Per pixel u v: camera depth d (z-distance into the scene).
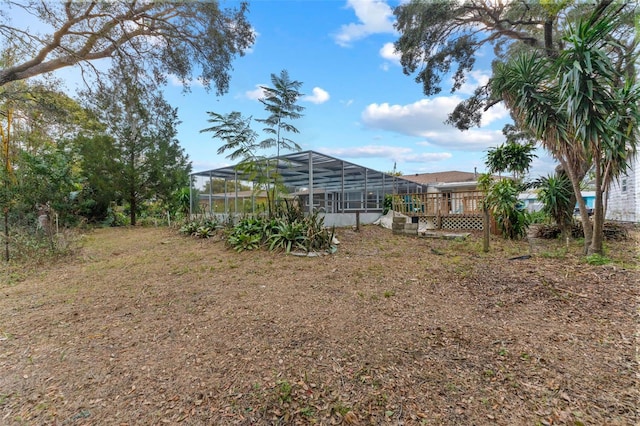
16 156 9.46
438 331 2.52
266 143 8.16
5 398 1.80
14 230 7.15
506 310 2.90
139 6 7.85
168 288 3.97
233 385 1.89
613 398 1.65
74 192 11.09
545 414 1.57
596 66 3.87
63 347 2.41
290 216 7.16
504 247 6.13
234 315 2.99
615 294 2.97
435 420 1.58
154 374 2.03
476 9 8.84
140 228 12.25
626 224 6.62
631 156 4.11
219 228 8.93
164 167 14.17
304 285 3.94
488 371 1.95
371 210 12.31
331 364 2.10
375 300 3.31
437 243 7.03
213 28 8.78
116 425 1.58
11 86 9.38
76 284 4.30
